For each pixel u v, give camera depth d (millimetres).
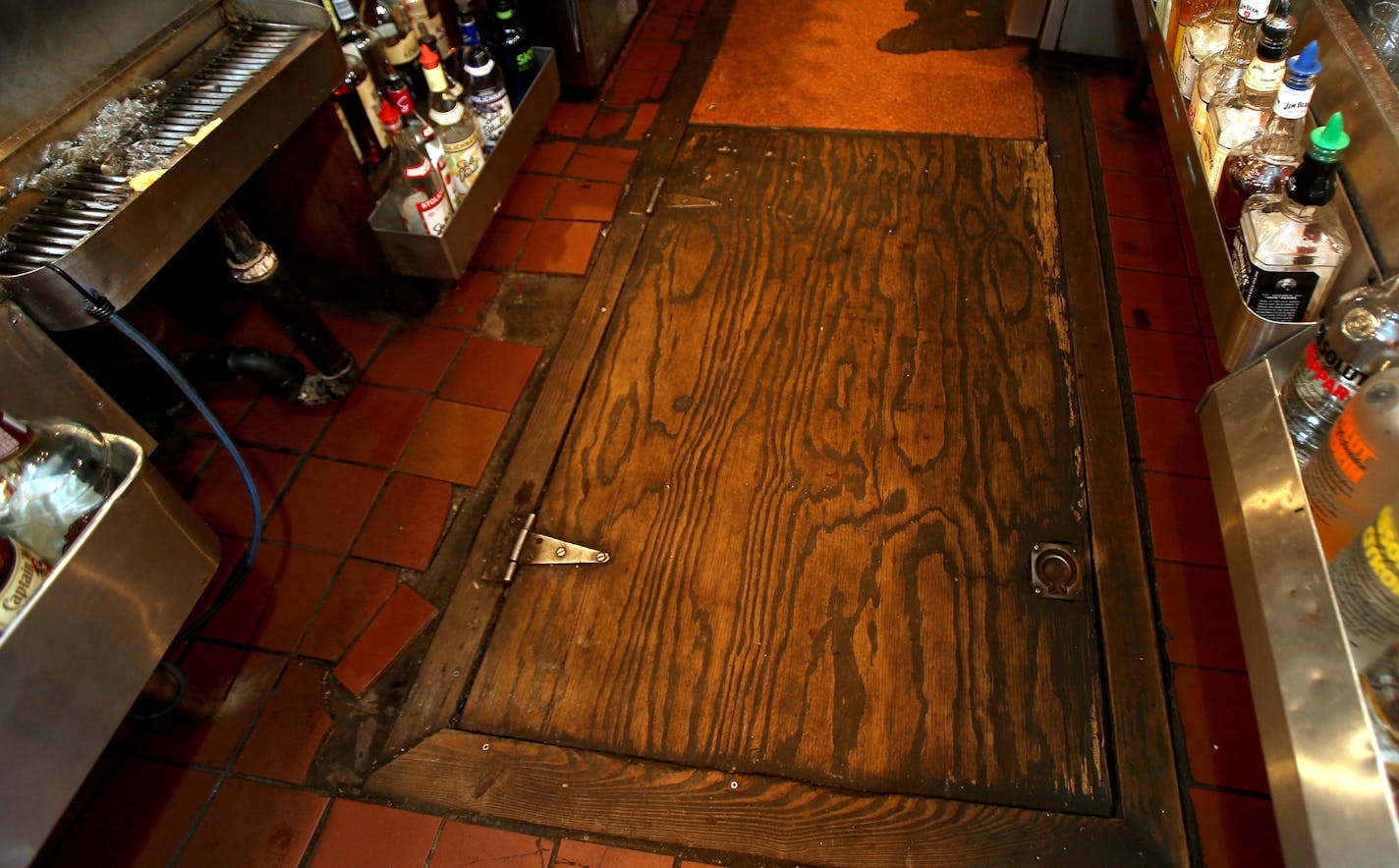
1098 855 1093
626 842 1146
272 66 1242
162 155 1108
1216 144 1169
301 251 1703
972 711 1226
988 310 1719
